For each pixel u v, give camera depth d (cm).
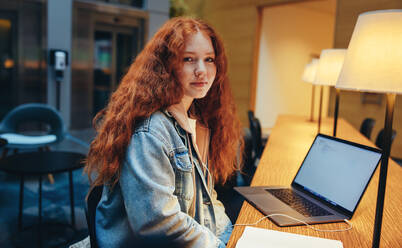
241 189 151
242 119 809
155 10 771
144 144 94
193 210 114
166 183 94
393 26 101
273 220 118
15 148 368
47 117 406
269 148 254
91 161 107
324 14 869
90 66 698
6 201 305
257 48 786
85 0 666
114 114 102
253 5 767
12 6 589
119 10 714
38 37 623
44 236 242
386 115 100
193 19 115
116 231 98
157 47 108
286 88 848
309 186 146
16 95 615
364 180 122
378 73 103
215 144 141
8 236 240
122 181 94
